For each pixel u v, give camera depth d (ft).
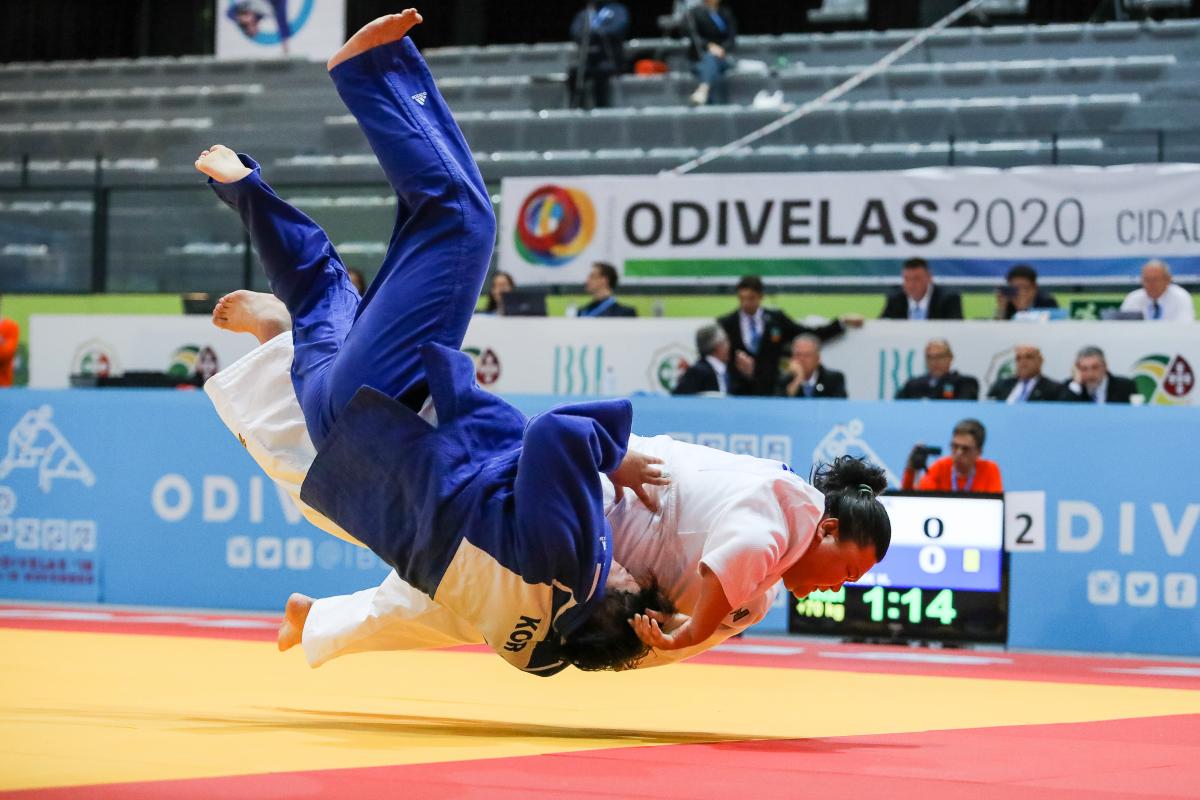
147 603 35.27
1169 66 56.03
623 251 45.55
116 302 48.16
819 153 54.39
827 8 65.82
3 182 62.13
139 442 35.50
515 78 62.80
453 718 15.44
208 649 24.12
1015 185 43.34
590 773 11.10
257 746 12.21
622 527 14.53
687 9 60.18
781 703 18.30
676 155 55.77
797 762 12.21
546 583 13.24
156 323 42.09
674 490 14.48
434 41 73.26
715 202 44.93
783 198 44.57
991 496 28.37
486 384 37.83
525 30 74.84
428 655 24.93
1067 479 31.07
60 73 68.74
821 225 44.37
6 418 36.47
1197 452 30.58
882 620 28.73
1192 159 51.55
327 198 52.03
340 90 14.38
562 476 13.03
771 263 44.68
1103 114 54.95
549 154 57.26
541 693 18.81
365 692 18.24
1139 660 28.91
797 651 27.50
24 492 36.29
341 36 65.21
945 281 43.80
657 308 44.11
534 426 13.12
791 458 32.17
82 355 42.63
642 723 15.55
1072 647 30.94
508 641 13.82
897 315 39.96
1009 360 36.14
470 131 59.98
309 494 14.01
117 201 54.80
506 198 46.21
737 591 13.43
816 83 59.62
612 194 45.55
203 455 35.06
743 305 38.06
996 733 15.33
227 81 66.23
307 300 14.90
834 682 21.52
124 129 64.03
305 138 62.69
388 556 13.87
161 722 14.01
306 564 34.24
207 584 34.86
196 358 41.81
